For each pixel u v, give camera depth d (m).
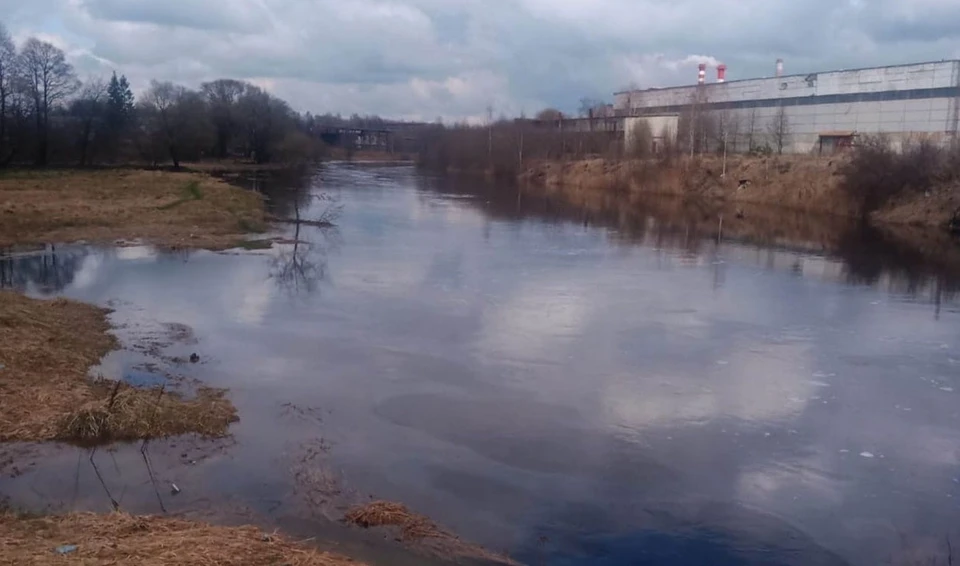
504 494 9.66
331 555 7.75
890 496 10.01
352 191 55.69
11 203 32.91
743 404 13.09
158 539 7.56
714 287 22.98
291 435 11.13
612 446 11.22
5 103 56.69
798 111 64.88
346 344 15.73
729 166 55.44
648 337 17.03
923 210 39.72
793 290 22.91
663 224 38.97
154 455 10.27
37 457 10.00
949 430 12.21
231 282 21.58
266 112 79.12
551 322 18.06
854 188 43.50
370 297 20.14
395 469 10.19
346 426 11.55
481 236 33.06
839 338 17.48
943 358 16.06
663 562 8.27
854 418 12.62
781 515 9.42
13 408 11.27
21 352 13.33
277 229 33.03
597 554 8.37
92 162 61.72
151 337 15.72
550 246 30.56
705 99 70.94
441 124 132.38
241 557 7.19
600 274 24.58
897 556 8.61
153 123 66.94
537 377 14.09
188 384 13.00
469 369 14.40
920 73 54.19
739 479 10.33
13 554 6.82
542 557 8.25
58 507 8.74
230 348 15.22
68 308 17.25
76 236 28.31
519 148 78.38
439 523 8.86
